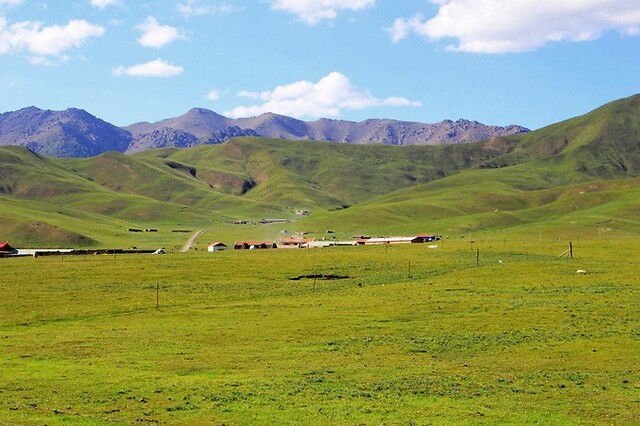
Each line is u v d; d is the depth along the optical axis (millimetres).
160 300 104938
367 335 75875
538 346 69375
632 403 48969
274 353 66938
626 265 139000
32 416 42500
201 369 59812
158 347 69938
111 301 103562
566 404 48562
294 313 91062
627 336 73312
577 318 83812
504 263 144500
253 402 47938
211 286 121062
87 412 44969
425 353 66938
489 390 52438
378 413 45438
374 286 118188
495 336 74562
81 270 142250
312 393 50656
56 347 69812
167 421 43312
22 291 113312
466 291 109062
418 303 96875
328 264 151625
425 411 45969
